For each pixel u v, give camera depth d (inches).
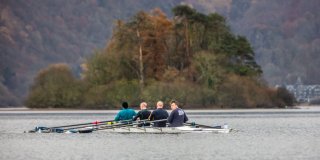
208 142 7091.5
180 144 6904.5
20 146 6850.4
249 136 7854.3
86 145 6875.0
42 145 6924.2
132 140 7327.8
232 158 5772.6
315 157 5772.6
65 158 5821.9
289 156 5866.1
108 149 6491.1
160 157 5866.1
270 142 7116.1
